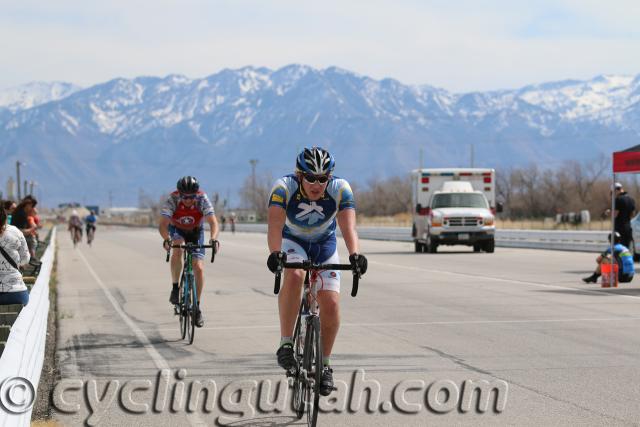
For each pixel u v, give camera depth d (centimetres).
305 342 1083
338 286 1098
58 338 1855
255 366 1486
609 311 2162
